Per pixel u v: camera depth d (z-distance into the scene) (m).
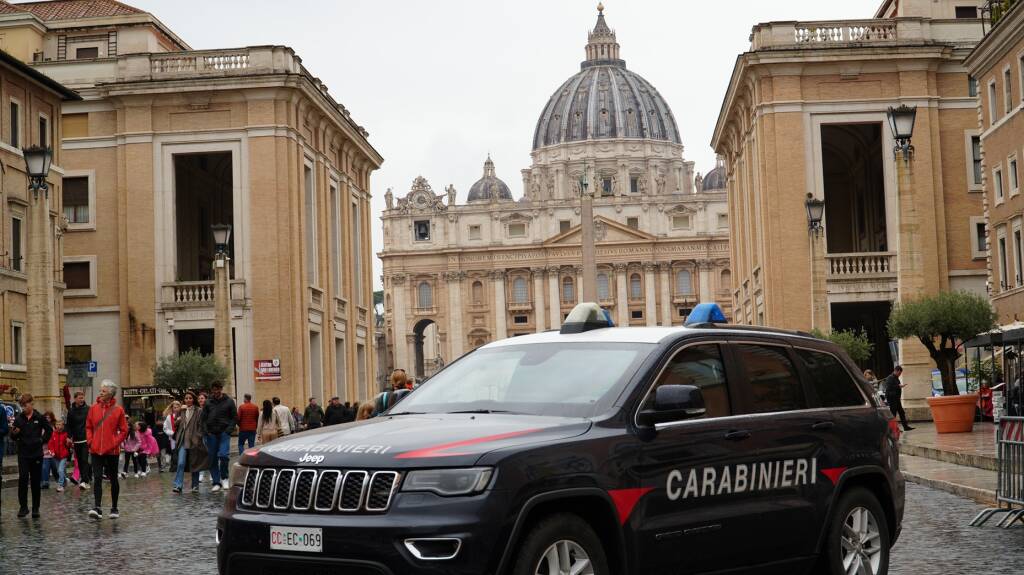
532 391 8.38
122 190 58.59
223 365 43.25
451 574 6.79
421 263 168.38
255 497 7.43
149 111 58.31
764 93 57.78
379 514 6.93
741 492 8.54
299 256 58.47
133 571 12.95
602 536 7.71
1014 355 35.03
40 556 14.51
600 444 7.63
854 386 10.04
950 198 57.75
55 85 48.28
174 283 57.88
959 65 57.84
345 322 67.56
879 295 56.75
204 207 68.31
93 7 66.56
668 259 162.38
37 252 31.53
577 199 165.88
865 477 9.92
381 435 7.43
